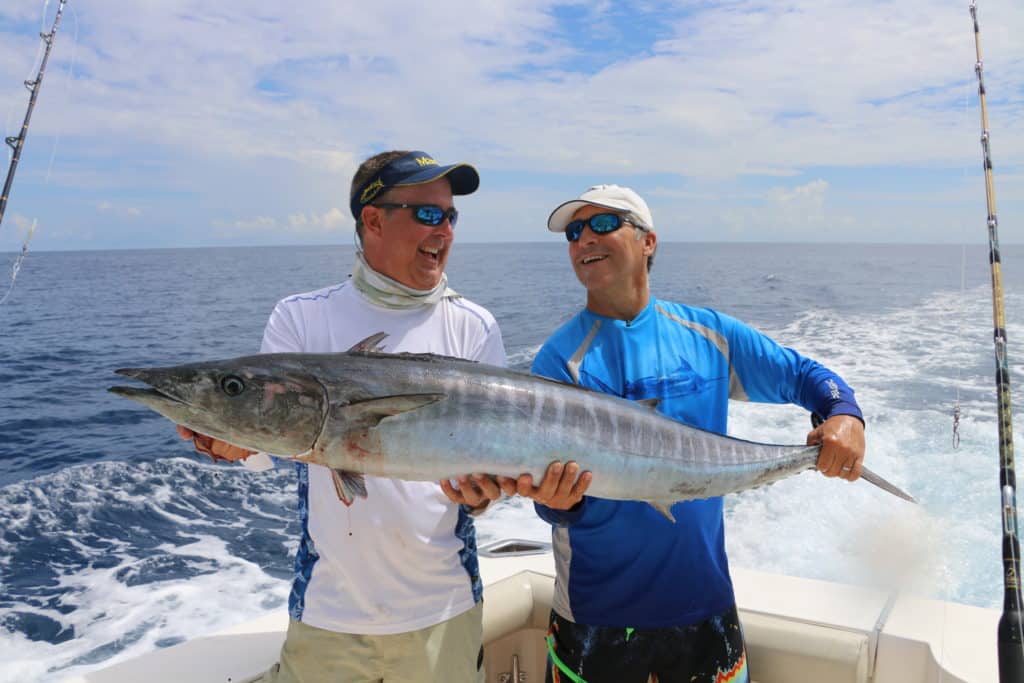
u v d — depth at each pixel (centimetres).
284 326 254
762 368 282
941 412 1006
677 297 2953
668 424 254
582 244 275
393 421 217
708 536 266
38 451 1042
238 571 660
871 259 7450
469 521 256
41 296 4072
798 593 319
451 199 256
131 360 1922
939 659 263
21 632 554
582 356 276
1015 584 215
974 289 2936
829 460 259
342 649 235
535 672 336
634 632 258
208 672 261
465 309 271
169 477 917
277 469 950
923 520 652
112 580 641
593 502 258
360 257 260
